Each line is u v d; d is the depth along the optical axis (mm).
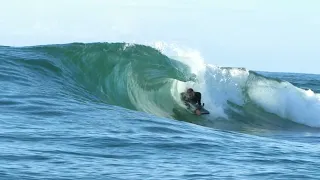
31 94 76375
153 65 97812
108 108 74375
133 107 94812
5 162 42219
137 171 42688
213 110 93375
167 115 91562
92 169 42281
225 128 86875
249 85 98500
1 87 78500
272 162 49625
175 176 41938
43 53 97500
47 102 72188
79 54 97750
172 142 55031
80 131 56719
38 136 52812
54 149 48000
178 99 93500
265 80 99438
